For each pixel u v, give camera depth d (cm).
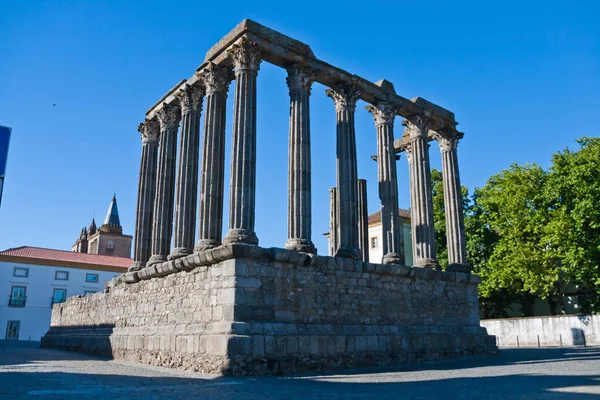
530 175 4678
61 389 1260
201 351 1812
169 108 2844
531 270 4412
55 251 7319
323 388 1330
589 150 4178
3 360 2291
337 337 1995
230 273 1853
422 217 2797
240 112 2094
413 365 2133
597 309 4562
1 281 6556
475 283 2817
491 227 4956
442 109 3044
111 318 2781
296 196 2183
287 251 1970
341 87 2520
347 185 2397
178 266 2144
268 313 1886
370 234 5819
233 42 2244
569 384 1306
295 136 2252
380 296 2309
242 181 2023
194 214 2512
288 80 2341
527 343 4397
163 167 2788
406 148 3209
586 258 4025
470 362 2248
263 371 1742
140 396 1152
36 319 6662
